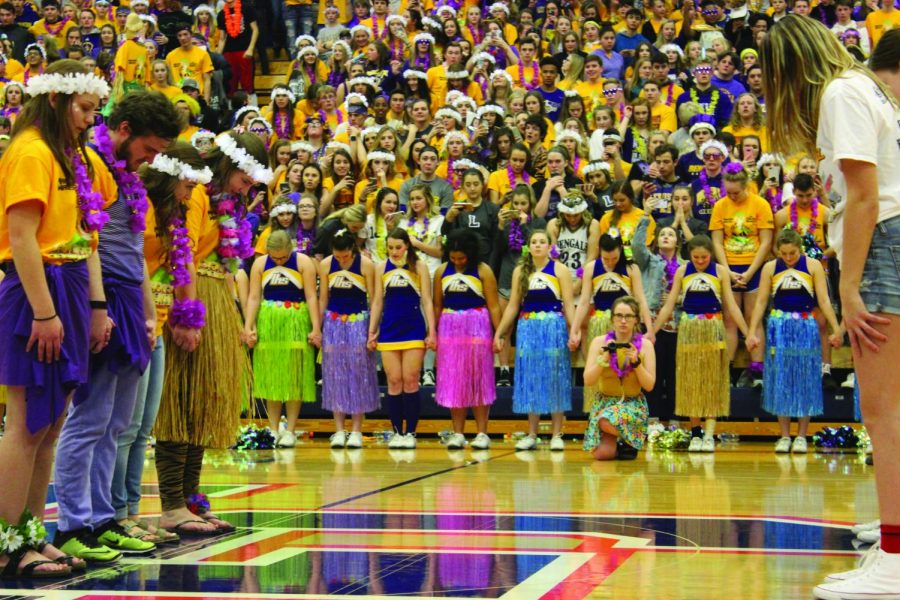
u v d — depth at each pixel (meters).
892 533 5.83
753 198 16.64
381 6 25.34
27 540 6.53
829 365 16.50
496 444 16.66
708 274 15.70
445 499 10.02
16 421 6.61
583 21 25.06
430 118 21.09
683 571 6.57
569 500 9.95
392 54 23.72
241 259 8.57
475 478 11.85
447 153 18.98
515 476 12.05
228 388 8.27
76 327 6.67
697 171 18.69
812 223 16.50
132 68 22.55
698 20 24.84
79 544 6.98
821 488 10.89
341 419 16.39
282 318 16.34
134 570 6.69
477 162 18.73
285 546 7.52
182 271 7.80
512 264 16.81
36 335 6.46
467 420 17.47
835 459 14.18
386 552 7.25
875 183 5.91
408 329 16.11
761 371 16.27
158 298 7.85
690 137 19.83
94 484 7.30
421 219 17.44
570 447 16.06
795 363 15.27
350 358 16.25
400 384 16.11
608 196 17.66
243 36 26.03
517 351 15.98
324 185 18.73
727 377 15.66
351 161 18.64
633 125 20.38
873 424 5.95
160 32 25.39
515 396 15.95
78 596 5.94
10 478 6.58
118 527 7.30
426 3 26.06
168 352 8.12
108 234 7.15
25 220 6.42
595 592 5.98
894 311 5.91
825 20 24.03
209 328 8.21
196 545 7.60
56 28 26.14
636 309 14.34
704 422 16.64
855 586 5.79
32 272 6.43
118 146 7.29
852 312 5.96
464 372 15.91
